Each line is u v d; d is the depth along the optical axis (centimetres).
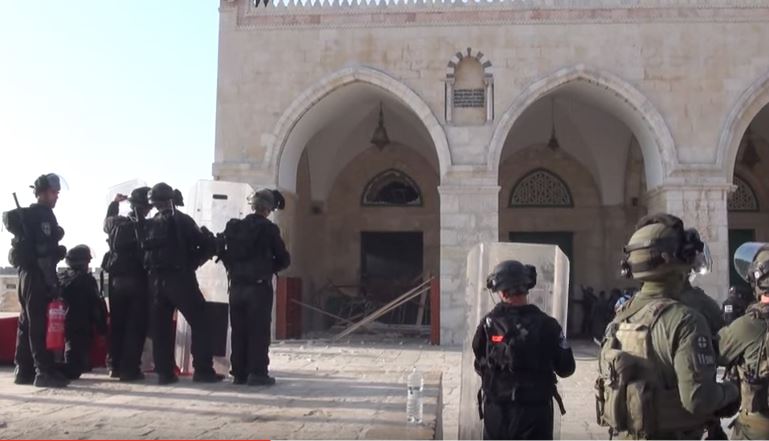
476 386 729
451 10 1975
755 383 463
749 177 2481
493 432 515
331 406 666
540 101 2289
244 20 2036
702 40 1919
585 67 1930
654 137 1917
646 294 418
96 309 954
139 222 869
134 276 871
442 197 1936
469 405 727
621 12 1938
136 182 1018
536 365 512
